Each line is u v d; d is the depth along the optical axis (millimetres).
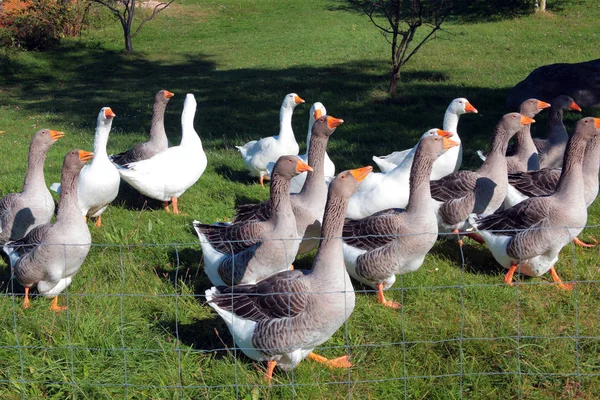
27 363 5074
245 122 14555
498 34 24203
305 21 31031
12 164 11289
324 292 4703
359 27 28562
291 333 4707
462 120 13352
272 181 5758
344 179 4754
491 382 4980
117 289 6371
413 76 18109
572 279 6730
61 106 17359
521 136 8734
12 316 5727
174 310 5938
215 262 6043
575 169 6254
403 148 11586
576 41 21922
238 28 30219
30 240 5898
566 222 6270
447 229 7645
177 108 16391
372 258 6160
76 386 4777
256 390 4719
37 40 25359
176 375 4965
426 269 6941
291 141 9656
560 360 5160
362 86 17312
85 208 8039
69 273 6000
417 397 4871
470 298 6293
